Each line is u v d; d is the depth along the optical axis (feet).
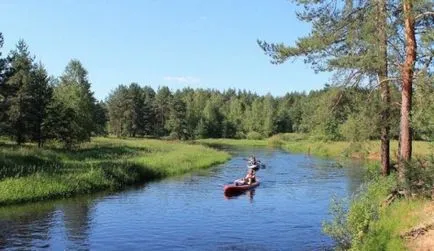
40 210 73.20
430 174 48.47
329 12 58.95
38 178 86.84
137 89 367.25
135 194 90.74
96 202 81.35
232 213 73.87
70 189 88.48
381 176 65.26
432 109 45.21
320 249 52.16
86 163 111.04
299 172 138.62
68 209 74.49
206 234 59.82
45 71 148.87
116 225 64.28
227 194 92.58
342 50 60.29
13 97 136.67
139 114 356.38
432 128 45.47
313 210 76.79
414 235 39.27
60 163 107.86
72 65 206.90
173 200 84.99
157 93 450.71
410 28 52.29
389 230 42.16
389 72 61.26
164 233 60.18
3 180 83.25
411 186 49.16
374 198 55.06
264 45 62.44
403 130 52.65
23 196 80.07
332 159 190.08
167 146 202.59
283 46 60.95
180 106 366.02
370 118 66.39
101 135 302.45
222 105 499.92
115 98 367.04
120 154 148.77
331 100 64.59
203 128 391.24
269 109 420.77
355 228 45.19
